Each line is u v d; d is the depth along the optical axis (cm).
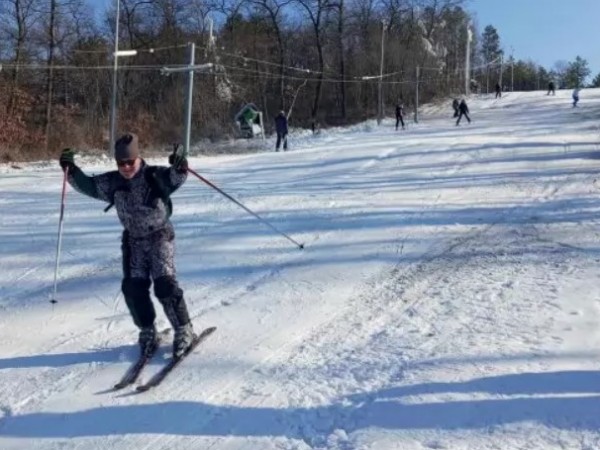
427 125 3375
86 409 405
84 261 773
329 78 5222
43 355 491
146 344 479
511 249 743
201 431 375
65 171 454
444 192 1125
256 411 393
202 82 4319
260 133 3850
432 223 894
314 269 694
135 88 4397
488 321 516
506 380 408
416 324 522
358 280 650
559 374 413
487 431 354
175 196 1196
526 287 596
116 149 443
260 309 575
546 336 477
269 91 5162
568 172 1285
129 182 450
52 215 1065
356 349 479
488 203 1019
